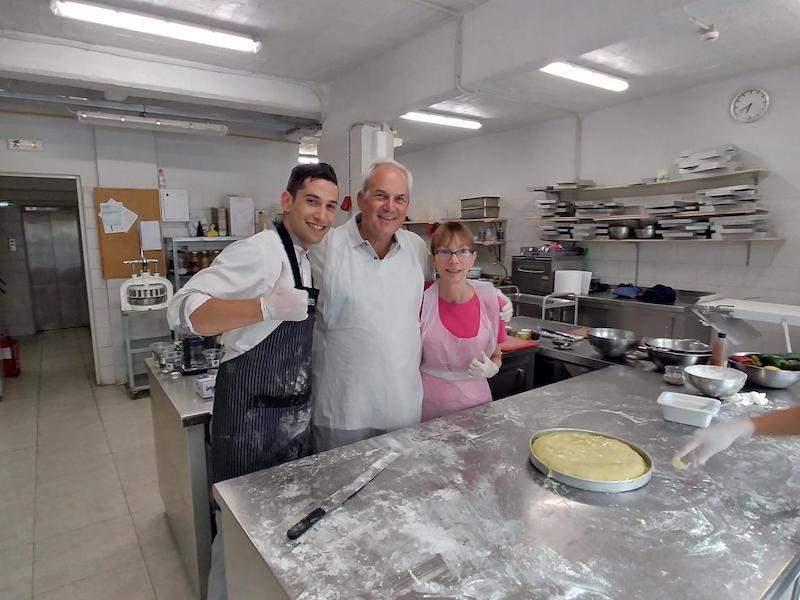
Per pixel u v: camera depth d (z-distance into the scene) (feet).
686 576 2.75
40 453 11.01
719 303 9.91
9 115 14.25
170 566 7.18
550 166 18.15
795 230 12.44
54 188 23.88
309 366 5.04
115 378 16.21
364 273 5.33
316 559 2.88
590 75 12.66
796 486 3.78
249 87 13.96
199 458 5.86
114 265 15.79
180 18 10.48
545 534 3.12
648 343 7.61
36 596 6.57
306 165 4.74
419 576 2.73
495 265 20.57
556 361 8.25
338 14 10.44
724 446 3.91
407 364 5.53
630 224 15.21
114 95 13.20
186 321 4.19
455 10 10.33
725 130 13.48
